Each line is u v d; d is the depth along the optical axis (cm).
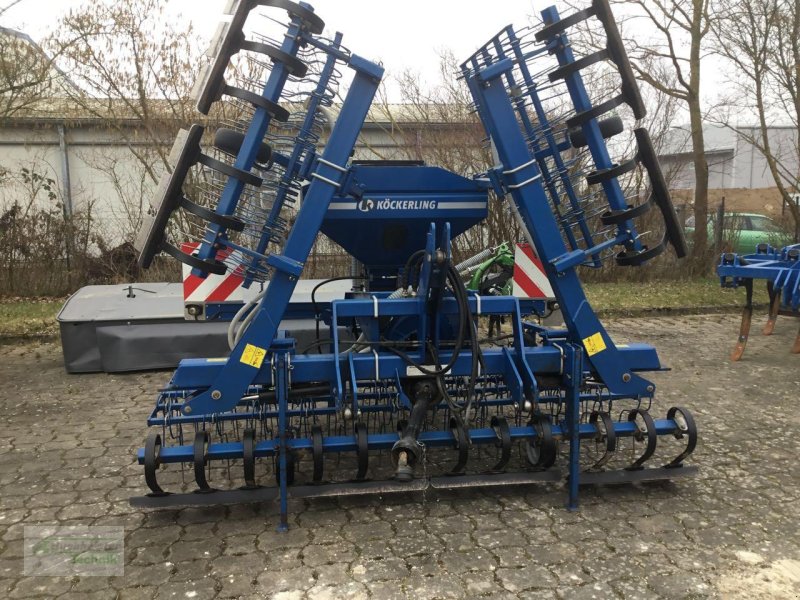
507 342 470
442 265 334
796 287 653
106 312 645
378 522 340
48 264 1072
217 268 330
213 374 345
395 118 1162
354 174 374
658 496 369
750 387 596
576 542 319
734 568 296
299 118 347
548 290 529
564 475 367
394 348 365
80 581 288
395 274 453
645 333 859
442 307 366
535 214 350
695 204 1297
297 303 494
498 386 460
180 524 340
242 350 337
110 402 554
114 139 1205
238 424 473
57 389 593
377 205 407
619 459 420
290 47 313
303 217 332
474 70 376
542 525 336
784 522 339
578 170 370
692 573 292
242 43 310
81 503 365
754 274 681
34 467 417
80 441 464
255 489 345
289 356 344
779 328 881
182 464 384
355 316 359
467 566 298
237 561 304
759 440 457
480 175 434
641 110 338
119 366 635
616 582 285
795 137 1449
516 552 310
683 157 1352
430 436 352
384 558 305
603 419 367
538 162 371
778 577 289
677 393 577
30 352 747
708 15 1213
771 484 385
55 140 1259
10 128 1227
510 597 274
